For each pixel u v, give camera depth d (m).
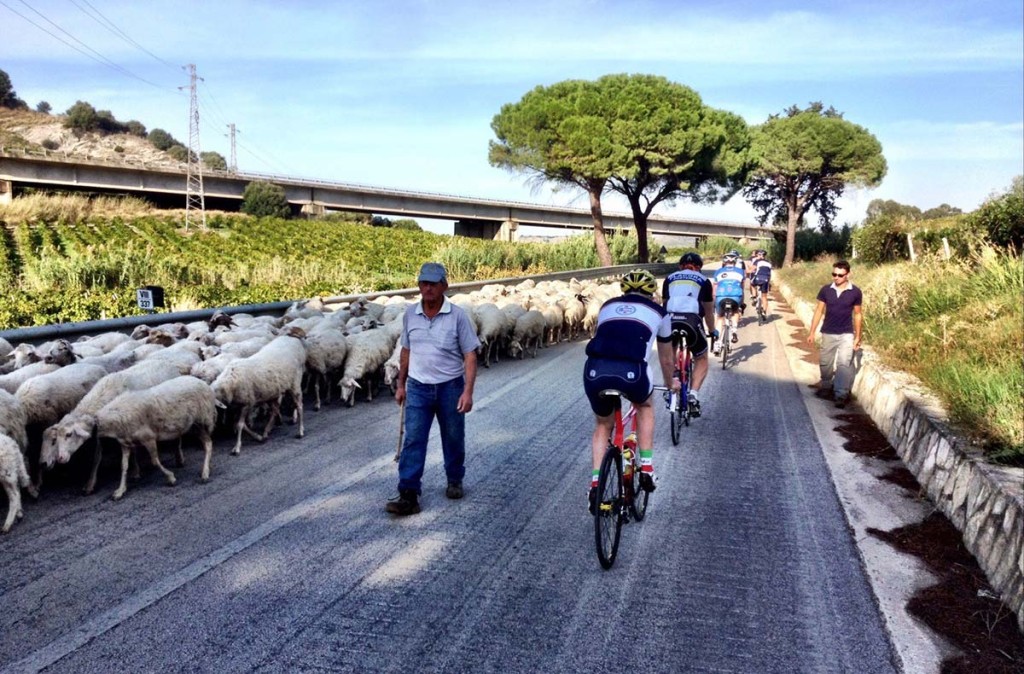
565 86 38.22
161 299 11.79
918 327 10.84
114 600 4.04
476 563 4.64
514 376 10.95
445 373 5.55
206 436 6.21
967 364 7.82
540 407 8.95
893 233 22.47
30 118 173.38
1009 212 14.66
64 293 18.08
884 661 3.68
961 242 15.91
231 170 64.50
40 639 3.64
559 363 12.27
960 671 3.59
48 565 4.44
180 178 61.75
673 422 7.36
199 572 4.39
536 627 3.91
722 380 11.05
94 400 5.92
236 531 5.02
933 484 5.93
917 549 5.00
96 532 4.95
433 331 5.51
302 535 4.98
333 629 3.82
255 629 3.80
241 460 6.65
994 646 3.82
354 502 5.64
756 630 3.94
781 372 11.97
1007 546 4.36
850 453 7.37
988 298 10.62
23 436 5.84
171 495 5.71
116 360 7.61
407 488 5.40
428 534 5.07
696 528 5.33
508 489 6.02
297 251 46.19
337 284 23.62
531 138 36.00
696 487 6.22
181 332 9.53
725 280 12.22
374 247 50.50
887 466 6.90
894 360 9.39
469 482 6.16
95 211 53.38
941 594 4.35
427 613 4.01
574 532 5.20
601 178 37.41
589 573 4.55
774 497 6.01
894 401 7.78
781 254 45.12
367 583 4.33
